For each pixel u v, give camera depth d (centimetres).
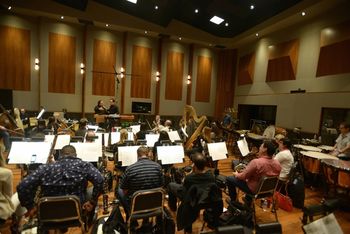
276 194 375
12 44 815
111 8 883
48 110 877
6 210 212
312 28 703
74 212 204
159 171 258
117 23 896
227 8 797
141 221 295
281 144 386
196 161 245
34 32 844
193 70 1096
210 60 1130
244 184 310
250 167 297
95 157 330
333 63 623
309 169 434
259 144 668
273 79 852
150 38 1018
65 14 826
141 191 218
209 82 1138
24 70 840
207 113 1148
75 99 919
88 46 916
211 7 818
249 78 993
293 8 693
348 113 591
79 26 903
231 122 902
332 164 358
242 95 1051
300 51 743
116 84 976
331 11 641
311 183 470
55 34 862
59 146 382
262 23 836
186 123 686
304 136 701
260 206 375
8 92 797
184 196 243
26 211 243
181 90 1092
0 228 268
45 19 843
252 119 1003
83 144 332
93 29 919
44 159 294
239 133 727
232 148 792
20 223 255
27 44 837
